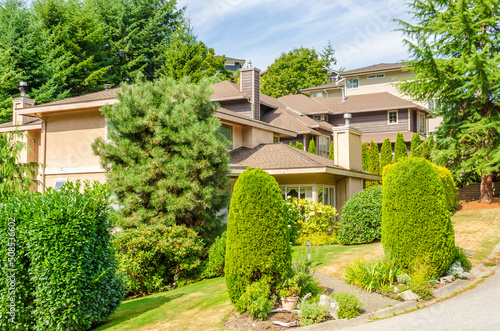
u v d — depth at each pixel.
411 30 22.23
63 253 7.76
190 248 11.98
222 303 8.76
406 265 9.45
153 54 44.34
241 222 8.14
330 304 7.72
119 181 13.11
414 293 8.50
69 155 17.09
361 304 7.88
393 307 7.95
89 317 8.09
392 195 9.73
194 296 9.77
